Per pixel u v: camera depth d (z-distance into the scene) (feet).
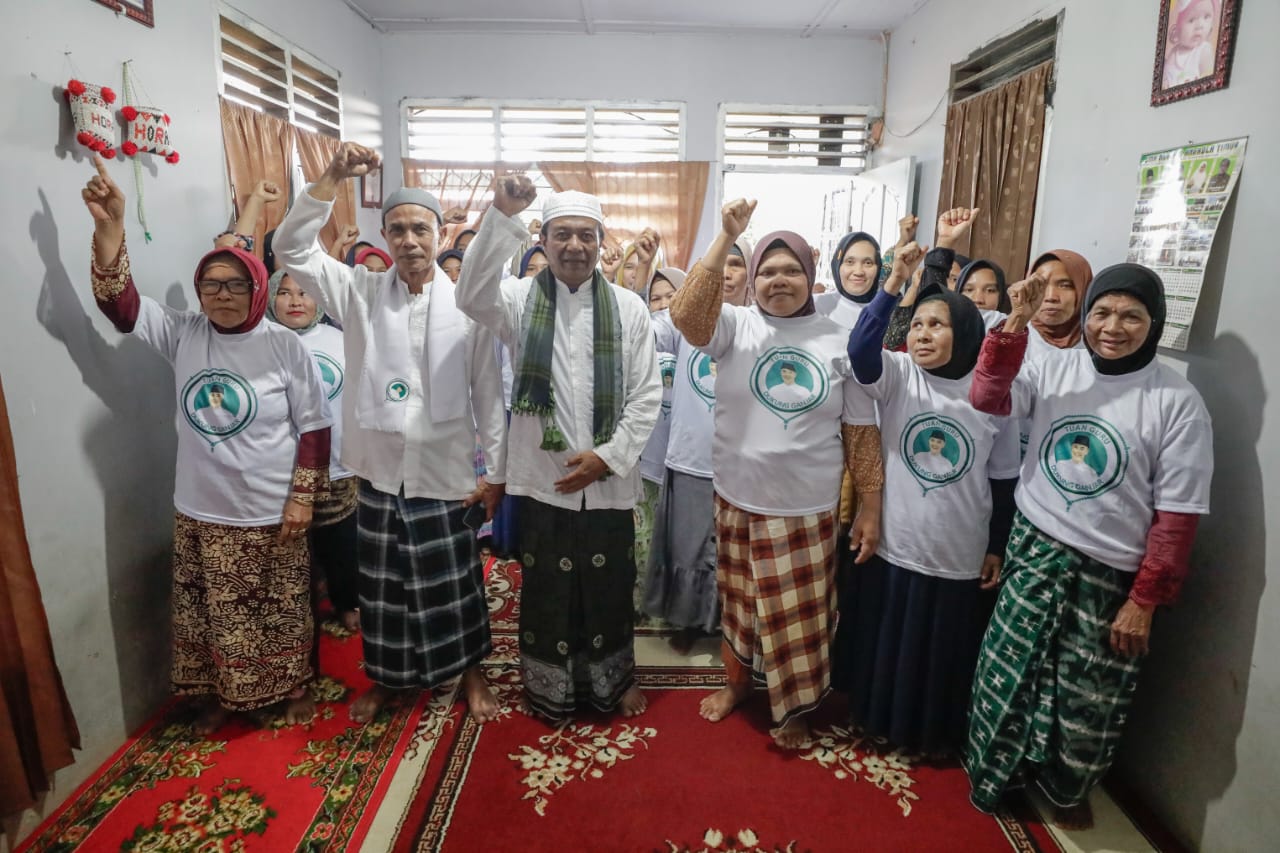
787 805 5.43
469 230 11.59
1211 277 5.09
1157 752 5.51
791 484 5.75
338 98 12.82
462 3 13.53
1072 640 5.07
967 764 5.63
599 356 5.71
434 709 6.56
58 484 5.43
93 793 5.49
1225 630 4.92
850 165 16.12
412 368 5.78
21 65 5.08
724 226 5.19
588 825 5.19
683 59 15.46
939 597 5.64
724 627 6.41
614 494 5.94
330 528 7.80
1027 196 9.86
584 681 6.37
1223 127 5.13
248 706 6.07
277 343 5.99
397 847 4.98
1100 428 4.94
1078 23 7.16
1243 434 4.80
